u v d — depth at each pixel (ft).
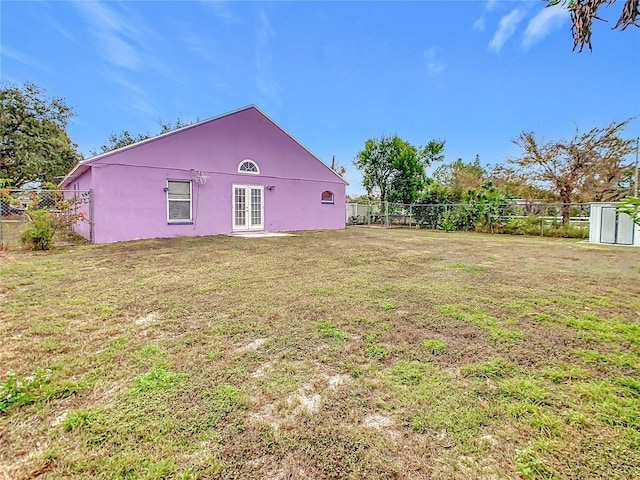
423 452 5.26
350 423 5.94
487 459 5.13
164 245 28.91
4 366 7.80
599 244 35.58
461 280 16.85
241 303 12.75
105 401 6.49
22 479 4.66
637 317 11.57
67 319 10.88
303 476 4.77
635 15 6.50
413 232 51.19
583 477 4.75
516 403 6.54
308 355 8.55
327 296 13.75
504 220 51.57
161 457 5.10
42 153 59.26
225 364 8.03
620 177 50.31
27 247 25.49
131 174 32.48
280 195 44.91
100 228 30.71
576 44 7.47
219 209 39.01
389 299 13.41
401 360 8.33
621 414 6.17
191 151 36.50
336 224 52.90
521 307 12.53
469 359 8.39
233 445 5.36
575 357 8.51
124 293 13.92
